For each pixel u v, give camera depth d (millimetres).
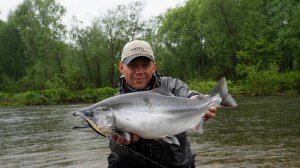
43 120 21906
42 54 55031
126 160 5230
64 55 54594
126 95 4297
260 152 10703
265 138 12906
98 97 41750
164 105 4359
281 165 9172
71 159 10773
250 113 21078
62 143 13539
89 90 42469
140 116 4246
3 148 13102
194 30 54500
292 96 35406
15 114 27234
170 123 4367
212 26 49562
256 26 48688
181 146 5090
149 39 55094
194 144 12227
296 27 44750
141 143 4961
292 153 10422
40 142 14031
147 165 5188
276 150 10891
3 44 64688
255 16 48688
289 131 14125
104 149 11984
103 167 9703
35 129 17922
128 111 4223
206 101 4559
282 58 49250
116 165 5301
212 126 16344
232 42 49781
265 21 49031
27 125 19766
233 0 49156
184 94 5059
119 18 53656
